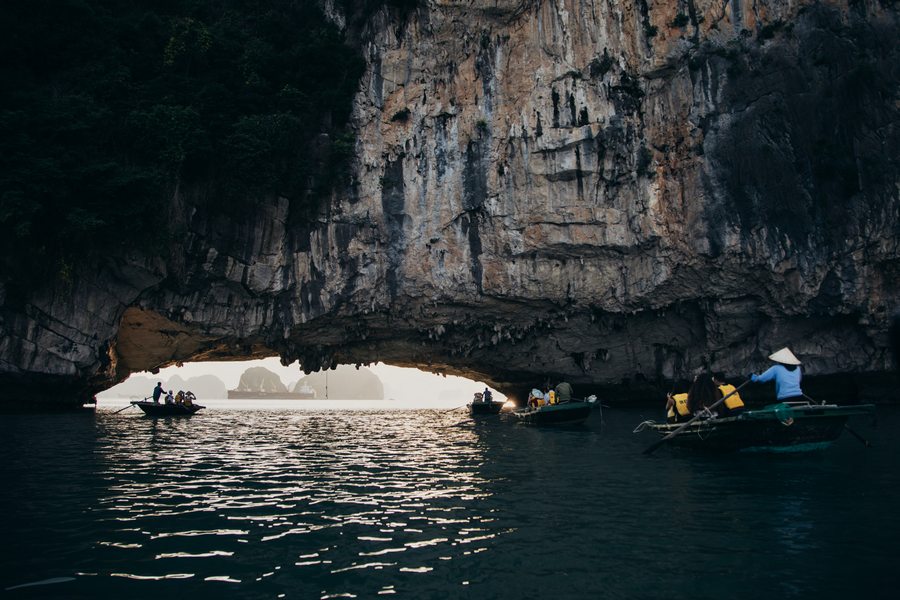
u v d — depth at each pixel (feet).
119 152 78.07
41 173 68.44
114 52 82.12
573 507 26.02
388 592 16.57
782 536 21.16
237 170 82.07
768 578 17.26
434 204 92.84
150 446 51.42
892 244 84.02
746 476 32.50
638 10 92.12
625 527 22.63
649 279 92.53
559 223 91.35
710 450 41.75
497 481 32.71
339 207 90.33
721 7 90.12
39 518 24.49
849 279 86.28
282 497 28.94
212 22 92.79
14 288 76.07
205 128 81.51
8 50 76.64
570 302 96.48
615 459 40.47
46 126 72.23
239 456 45.47
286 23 91.76
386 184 91.91
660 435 57.21
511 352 108.06
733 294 92.48
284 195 88.28
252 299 89.97
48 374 79.10
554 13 93.66
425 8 93.40
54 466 38.68
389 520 24.14
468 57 95.04
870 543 20.27
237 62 86.43
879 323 87.51
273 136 81.51
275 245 88.53
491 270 92.89
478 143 93.50
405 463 40.93
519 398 133.90
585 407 69.62
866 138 84.33
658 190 90.99
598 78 92.38
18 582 17.25
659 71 91.40
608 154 91.45
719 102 88.89
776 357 39.55
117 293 81.05
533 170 91.76
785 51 87.86
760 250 86.48
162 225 77.25
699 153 89.30
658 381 108.68
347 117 92.27
